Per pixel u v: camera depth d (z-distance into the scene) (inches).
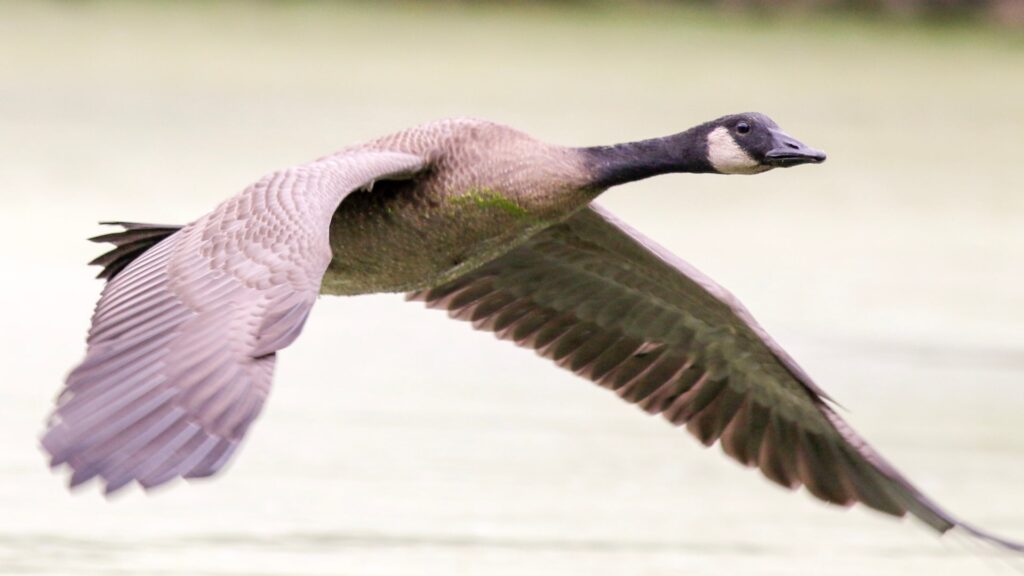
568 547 488.1
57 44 1306.6
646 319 414.6
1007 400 658.8
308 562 460.1
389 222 376.8
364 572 449.4
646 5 1595.7
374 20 1499.8
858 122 1195.9
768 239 914.7
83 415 262.4
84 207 879.1
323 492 527.5
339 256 381.4
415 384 662.5
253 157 987.3
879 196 1024.9
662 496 549.6
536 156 381.7
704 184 1056.2
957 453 599.5
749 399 410.0
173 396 267.1
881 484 385.1
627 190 1032.8
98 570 446.0
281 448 570.9
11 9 1425.9
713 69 1358.3
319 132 1058.7
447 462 564.1
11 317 709.3
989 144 1160.8
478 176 377.1
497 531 499.5
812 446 400.8
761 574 473.7
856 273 844.6
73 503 508.7
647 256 397.7
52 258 798.5
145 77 1213.7
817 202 1012.5
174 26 1409.9
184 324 284.8
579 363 423.5
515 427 611.5
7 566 446.6
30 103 1109.7
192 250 306.8
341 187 331.3
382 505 510.9
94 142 1008.2
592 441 601.0
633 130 1093.1
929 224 964.0
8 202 880.9
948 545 522.6
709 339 408.8
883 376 681.0
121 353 275.9
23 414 585.0
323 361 691.4
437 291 422.3
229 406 267.3
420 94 1191.6
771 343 388.5
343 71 1267.2
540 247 411.2
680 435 619.8
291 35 1407.5
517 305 422.9
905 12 1588.3
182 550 465.4
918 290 814.5
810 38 1525.6
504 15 1556.3
